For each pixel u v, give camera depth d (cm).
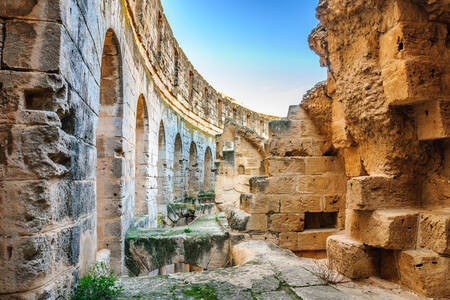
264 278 373
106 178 597
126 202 651
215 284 354
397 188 384
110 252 582
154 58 1038
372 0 372
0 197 232
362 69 397
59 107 261
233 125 1058
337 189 629
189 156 1942
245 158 983
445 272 320
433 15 350
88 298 300
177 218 1238
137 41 802
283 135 646
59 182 267
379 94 382
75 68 301
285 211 625
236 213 661
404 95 341
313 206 625
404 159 384
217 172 988
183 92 1639
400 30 347
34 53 251
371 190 375
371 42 392
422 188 393
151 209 949
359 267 375
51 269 250
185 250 618
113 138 606
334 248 408
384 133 387
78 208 312
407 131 375
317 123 641
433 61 347
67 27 275
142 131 921
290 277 377
